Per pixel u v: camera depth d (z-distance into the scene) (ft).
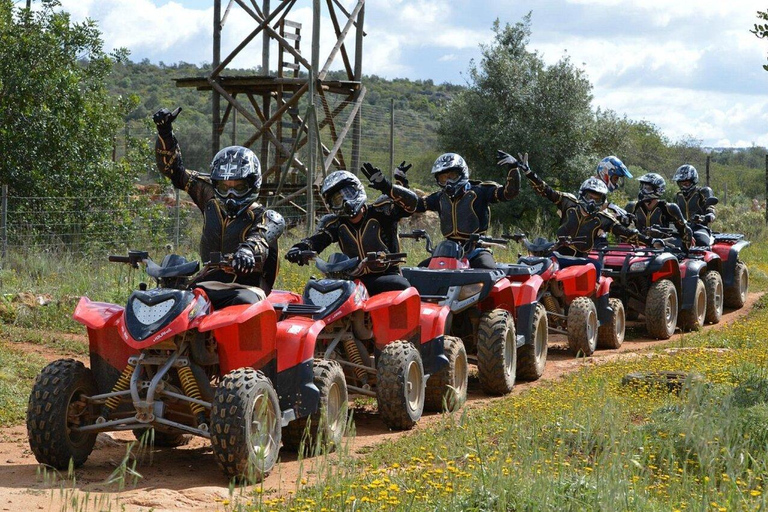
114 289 59.82
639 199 69.72
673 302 65.36
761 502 22.91
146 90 326.44
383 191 38.27
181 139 156.46
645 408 36.47
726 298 81.00
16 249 68.59
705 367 43.96
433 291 42.63
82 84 90.63
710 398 31.78
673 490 24.76
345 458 28.19
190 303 28.19
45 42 84.07
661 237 65.57
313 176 90.84
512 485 23.91
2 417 36.14
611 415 30.71
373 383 37.81
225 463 27.04
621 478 24.34
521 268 47.50
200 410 28.32
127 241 81.51
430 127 227.20
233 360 29.17
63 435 27.91
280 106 93.50
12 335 50.49
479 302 45.44
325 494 24.21
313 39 87.45
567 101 124.36
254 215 31.42
